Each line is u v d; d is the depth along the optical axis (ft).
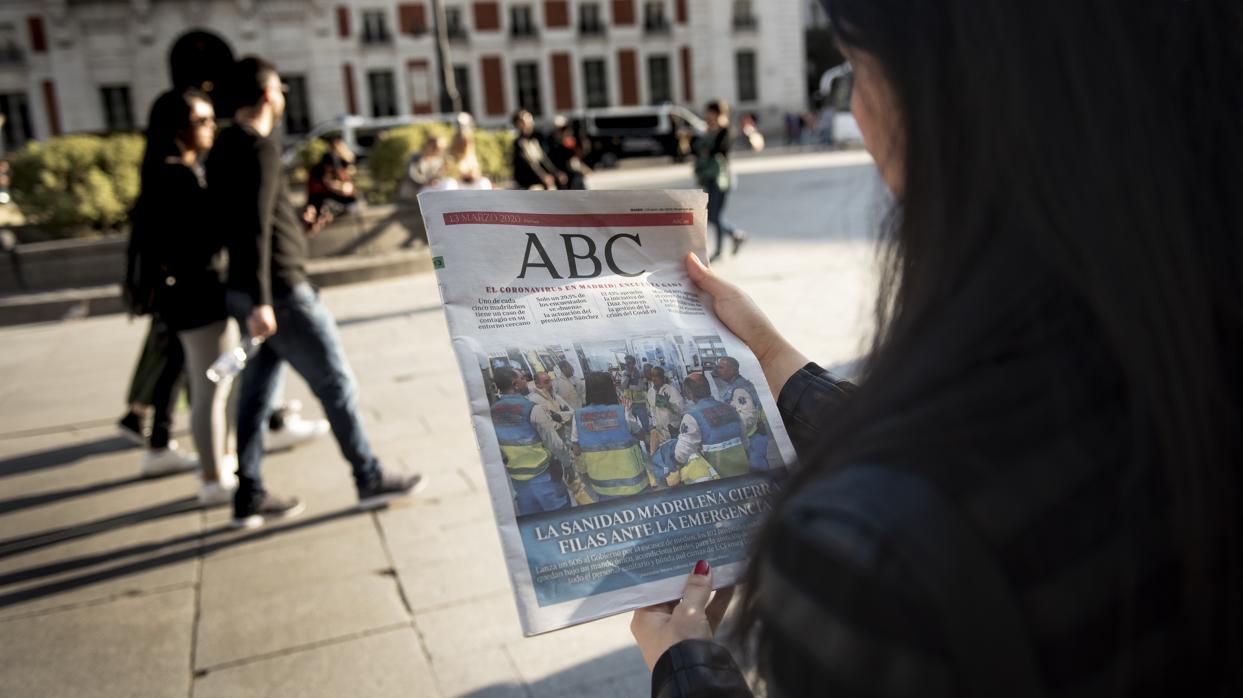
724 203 32.40
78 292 31.99
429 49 130.52
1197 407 1.55
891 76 1.86
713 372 3.42
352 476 13.15
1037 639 1.54
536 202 3.60
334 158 40.27
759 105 141.90
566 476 3.07
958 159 1.77
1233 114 1.66
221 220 10.96
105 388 20.94
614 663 8.77
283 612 10.02
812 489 1.71
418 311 27.68
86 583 11.02
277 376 12.21
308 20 123.75
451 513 12.32
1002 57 1.68
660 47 138.72
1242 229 1.63
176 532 12.37
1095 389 1.63
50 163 35.22
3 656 9.45
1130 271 1.58
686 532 3.07
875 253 2.09
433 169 37.22
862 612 1.53
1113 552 1.56
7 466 15.64
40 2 117.08
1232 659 1.60
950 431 1.63
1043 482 1.58
